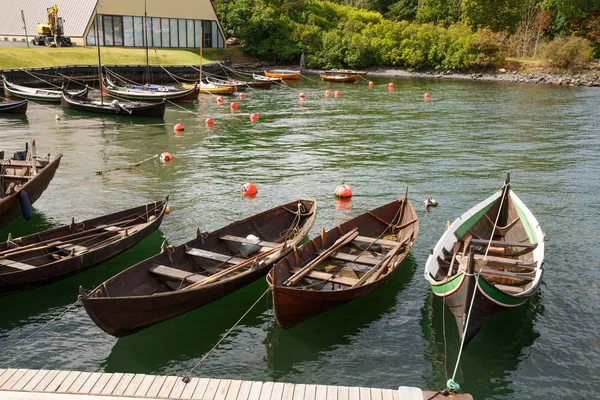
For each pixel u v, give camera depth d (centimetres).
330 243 1531
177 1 7588
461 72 8406
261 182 2438
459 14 10088
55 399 880
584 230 1853
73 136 3469
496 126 3956
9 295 1400
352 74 7650
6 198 1638
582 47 7675
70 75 5697
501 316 1312
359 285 1266
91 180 2444
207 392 911
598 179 2500
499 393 1059
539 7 9181
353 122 4125
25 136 3441
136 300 1109
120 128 3778
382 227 1700
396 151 3091
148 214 1756
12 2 7662
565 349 1189
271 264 1373
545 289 1440
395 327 1278
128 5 7106
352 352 1188
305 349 1200
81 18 6931
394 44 8762
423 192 2289
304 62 8750
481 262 1368
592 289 1439
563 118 4334
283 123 4059
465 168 2702
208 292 1229
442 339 1231
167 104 4991
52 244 1468
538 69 7962
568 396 1051
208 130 3747
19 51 5916
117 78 5788
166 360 1166
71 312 1336
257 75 7106
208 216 1978
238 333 1260
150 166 2717
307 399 898
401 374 1112
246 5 8525
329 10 9738
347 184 2411
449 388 919
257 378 1106
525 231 1555
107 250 1477
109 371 1121
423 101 5419
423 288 1457
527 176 2550
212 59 7794
